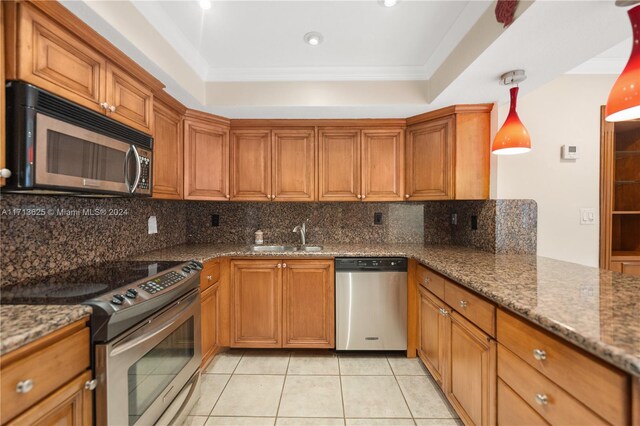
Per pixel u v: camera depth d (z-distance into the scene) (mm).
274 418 1650
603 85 2314
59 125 1098
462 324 1497
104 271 1527
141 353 1204
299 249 2740
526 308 978
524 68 1644
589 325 826
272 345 2336
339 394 1861
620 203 2701
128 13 1373
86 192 1280
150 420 1273
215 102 2254
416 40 1841
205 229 2891
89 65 1279
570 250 2318
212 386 1952
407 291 2299
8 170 963
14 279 1270
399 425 1595
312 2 1502
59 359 891
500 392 1186
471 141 2264
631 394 675
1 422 724
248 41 1857
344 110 2348
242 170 2588
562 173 2309
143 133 1625
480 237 2371
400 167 2564
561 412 868
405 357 2332
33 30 1027
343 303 2305
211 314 2156
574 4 1112
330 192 2584
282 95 2252
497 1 1335
